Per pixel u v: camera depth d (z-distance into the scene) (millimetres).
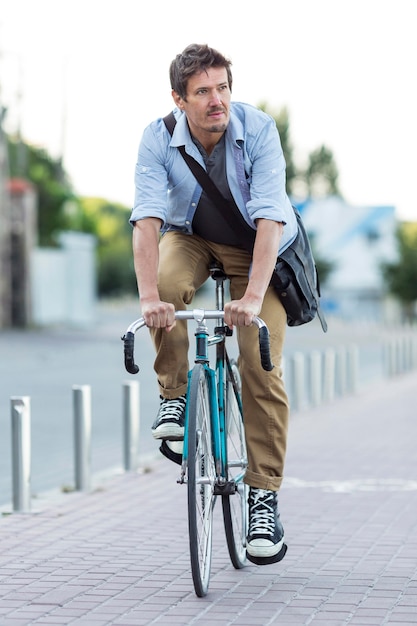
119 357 47906
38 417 25250
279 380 9086
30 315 73312
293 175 151750
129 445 16906
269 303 8984
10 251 72562
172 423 8828
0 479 16828
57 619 8234
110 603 8703
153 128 8719
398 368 41781
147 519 12742
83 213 133375
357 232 138875
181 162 8633
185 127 8602
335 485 15242
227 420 9398
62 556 10594
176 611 8422
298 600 8734
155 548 10961
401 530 11844
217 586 9211
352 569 9875
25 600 8828
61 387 33062
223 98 8312
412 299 123938
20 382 34750
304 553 10609
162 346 8812
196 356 8656
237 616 8266
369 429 22891
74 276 82688
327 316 121688
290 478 15984
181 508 13523
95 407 27625
